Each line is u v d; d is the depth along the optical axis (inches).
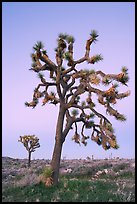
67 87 802.2
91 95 804.0
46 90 813.2
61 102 796.6
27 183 703.7
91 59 756.0
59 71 786.2
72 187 690.8
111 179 985.5
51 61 788.6
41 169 1184.2
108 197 611.2
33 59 799.1
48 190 671.1
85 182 724.0
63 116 792.9
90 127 803.4
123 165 1163.3
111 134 764.6
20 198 612.4
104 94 746.2
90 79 756.6
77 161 1728.6
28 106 814.5
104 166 1230.9
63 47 783.7
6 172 1114.1
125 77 735.7
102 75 759.1
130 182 839.1
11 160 2199.8
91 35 765.9
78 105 796.6
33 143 1605.6
